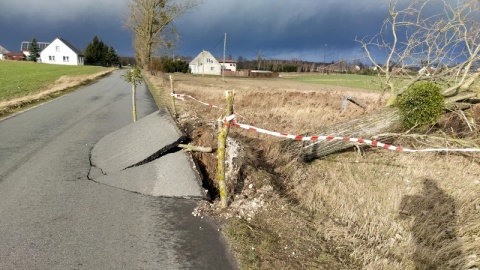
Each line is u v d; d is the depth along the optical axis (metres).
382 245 3.81
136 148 6.22
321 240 3.87
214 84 35.03
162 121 7.06
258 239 3.80
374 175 5.98
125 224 4.03
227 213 4.36
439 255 3.64
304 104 15.36
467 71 6.64
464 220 4.46
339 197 4.93
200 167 5.64
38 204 4.45
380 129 6.56
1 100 14.75
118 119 10.87
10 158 6.31
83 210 4.33
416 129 6.93
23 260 3.25
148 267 3.24
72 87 21.88
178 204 4.60
